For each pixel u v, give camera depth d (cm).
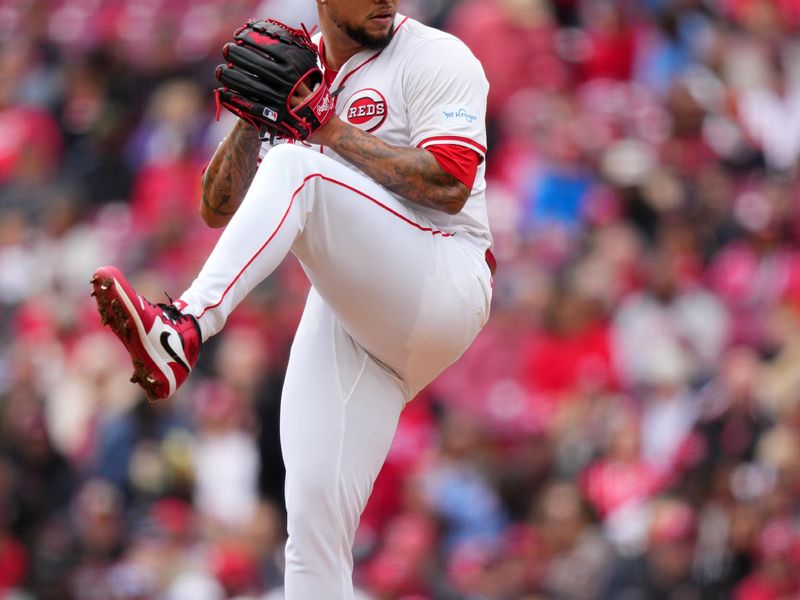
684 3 4494
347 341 1562
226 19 4928
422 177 1456
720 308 3494
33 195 4491
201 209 1602
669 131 4088
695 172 3928
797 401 2998
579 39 4522
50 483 3284
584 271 3512
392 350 1523
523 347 3397
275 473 3291
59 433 3506
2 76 5075
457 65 1495
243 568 2970
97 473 3272
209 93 4734
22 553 3188
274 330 3547
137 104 4838
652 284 3494
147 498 3206
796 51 4616
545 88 4291
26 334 3844
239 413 3347
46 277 4162
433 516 3002
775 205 3703
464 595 2867
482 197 1576
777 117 4288
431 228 1509
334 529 1539
